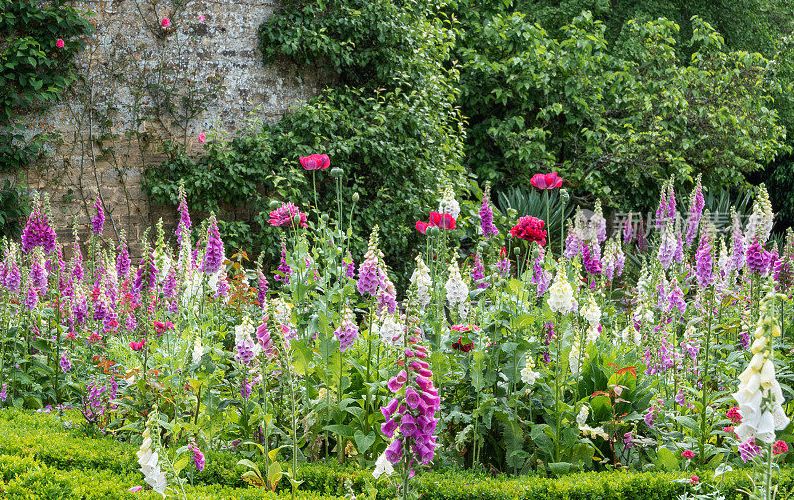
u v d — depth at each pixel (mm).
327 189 9633
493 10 13969
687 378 4754
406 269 9852
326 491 3949
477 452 4500
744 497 3785
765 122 14453
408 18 10344
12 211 8219
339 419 4301
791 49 17469
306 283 4719
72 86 8578
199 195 9070
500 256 5391
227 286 5809
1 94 8156
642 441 4172
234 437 4508
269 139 9320
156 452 3053
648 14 15039
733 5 16375
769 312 2258
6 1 8039
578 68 13367
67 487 3832
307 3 9711
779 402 2238
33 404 5461
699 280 5000
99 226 6691
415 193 10109
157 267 5094
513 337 4477
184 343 4469
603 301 6438
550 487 3914
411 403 2625
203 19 9164
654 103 13812
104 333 5637
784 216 18109
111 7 8727
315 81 9969
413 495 3145
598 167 13641
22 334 5656
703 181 14586
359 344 4707
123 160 8852
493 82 13258
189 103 9109
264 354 3881
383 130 9586
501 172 13594
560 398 4426
